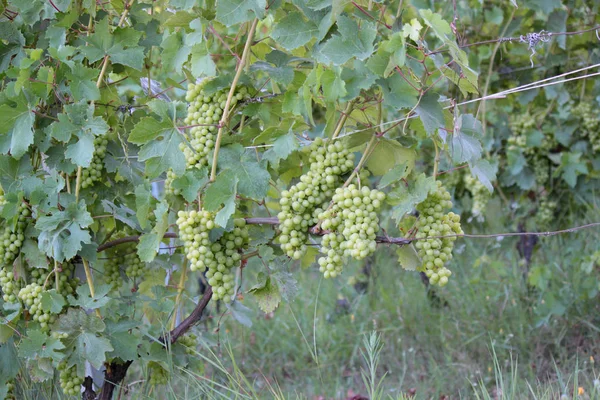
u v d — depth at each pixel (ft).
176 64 7.91
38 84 7.88
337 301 12.46
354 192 7.43
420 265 7.72
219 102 7.79
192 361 8.27
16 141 7.84
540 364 10.44
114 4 8.34
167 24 7.86
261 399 8.55
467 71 7.31
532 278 10.82
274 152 7.68
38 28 8.33
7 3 8.25
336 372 11.00
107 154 8.31
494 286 11.76
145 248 7.69
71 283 8.27
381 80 7.45
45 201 7.95
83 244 7.95
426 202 7.61
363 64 7.45
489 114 11.60
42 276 8.12
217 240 7.72
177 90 11.30
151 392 8.55
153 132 7.66
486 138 11.50
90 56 7.97
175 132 7.67
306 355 11.32
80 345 7.83
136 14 8.48
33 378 8.07
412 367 10.87
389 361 11.08
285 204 7.60
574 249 11.09
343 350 11.41
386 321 11.71
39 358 7.91
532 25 11.07
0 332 7.99
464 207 12.00
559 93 11.05
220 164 7.70
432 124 7.42
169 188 7.98
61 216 7.77
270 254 7.72
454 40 7.48
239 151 7.73
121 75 8.96
